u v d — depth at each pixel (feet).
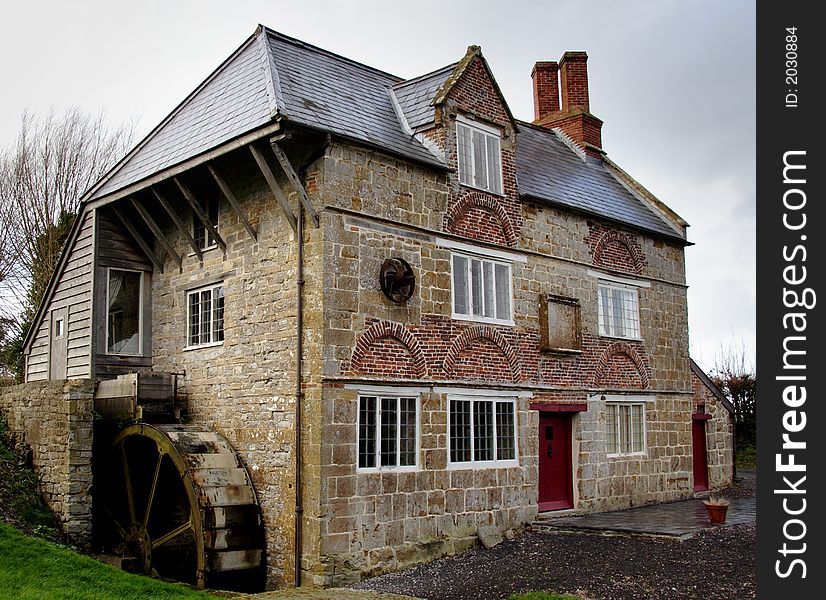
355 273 45.34
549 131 74.64
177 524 53.98
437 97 51.24
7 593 31.37
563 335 57.88
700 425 74.84
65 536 48.73
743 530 49.03
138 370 56.95
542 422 56.70
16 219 98.53
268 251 48.01
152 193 56.44
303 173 45.80
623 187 73.56
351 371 44.47
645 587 36.81
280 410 45.50
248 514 45.03
